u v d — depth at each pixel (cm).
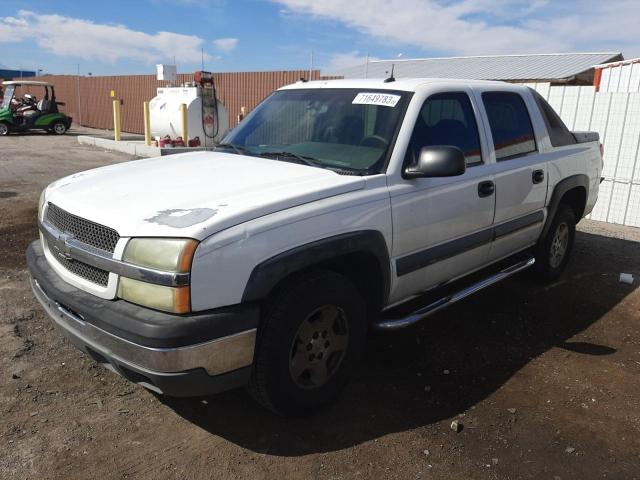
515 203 444
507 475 275
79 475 263
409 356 393
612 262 638
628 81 1048
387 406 330
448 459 285
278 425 308
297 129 399
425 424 314
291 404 298
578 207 573
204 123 1558
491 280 436
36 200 878
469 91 416
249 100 2217
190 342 246
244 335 261
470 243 401
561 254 555
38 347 382
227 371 262
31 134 2327
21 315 430
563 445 300
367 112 374
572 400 344
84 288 279
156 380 250
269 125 421
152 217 264
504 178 425
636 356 407
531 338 431
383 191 327
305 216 284
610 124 841
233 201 278
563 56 2341
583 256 658
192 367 249
